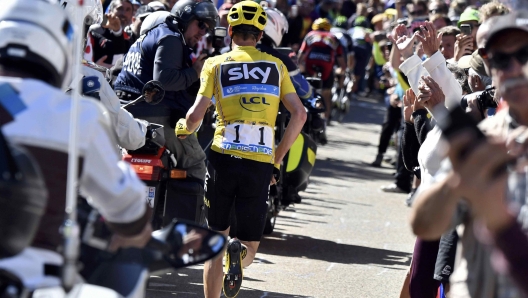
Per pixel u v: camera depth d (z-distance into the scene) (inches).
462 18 733.9
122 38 766.5
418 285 411.2
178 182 519.8
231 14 480.7
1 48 234.5
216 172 475.2
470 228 257.9
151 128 452.1
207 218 484.1
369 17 2006.6
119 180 233.0
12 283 209.6
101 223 256.2
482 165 205.9
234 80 471.8
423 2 949.2
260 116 471.2
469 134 205.9
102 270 245.6
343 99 1562.5
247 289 543.8
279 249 661.3
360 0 2090.3
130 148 421.7
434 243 408.2
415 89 454.0
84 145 227.6
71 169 215.6
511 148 239.8
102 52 762.2
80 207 268.8
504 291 243.1
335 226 759.1
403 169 954.7
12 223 207.2
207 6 563.8
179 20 560.1
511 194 245.4
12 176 206.2
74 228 210.8
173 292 526.6
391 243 706.2
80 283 228.8
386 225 775.7
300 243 685.9
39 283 213.9
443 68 434.6
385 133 1140.5
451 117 208.1
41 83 232.5
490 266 251.1
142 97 430.0
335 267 615.2
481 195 208.8
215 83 474.3
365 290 559.8
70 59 247.4
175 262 254.7
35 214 211.9
